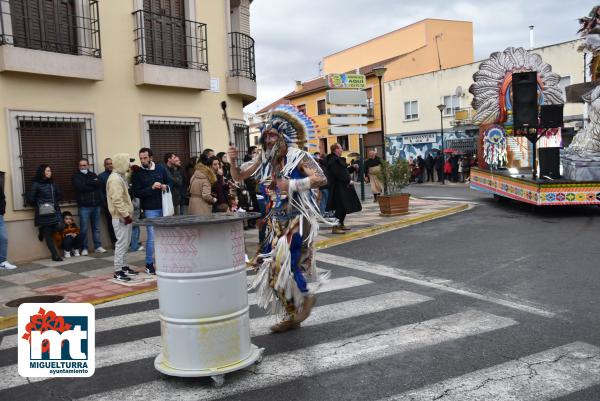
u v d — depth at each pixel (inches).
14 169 373.4
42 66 376.2
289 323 205.6
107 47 423.5
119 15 431.2
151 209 328.2
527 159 738.8
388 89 1566.2
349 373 166.6
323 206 497.0
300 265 202.2
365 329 207.5
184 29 477.1
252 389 157.4
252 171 213.2
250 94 525.7
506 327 204.2
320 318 223.3
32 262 373.7
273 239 199.5
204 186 313.0
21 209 376.8
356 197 443.8
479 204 663.1
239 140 535.8
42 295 282.2
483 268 306.7
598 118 568.4
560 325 204.7
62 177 405.1
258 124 209.3
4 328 239.5
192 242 154.7
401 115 1531.7
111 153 425.4
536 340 189.6
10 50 360.8
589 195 510.9
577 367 165.8
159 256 160.2
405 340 193.8
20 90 376.5
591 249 346.0
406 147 1524.4
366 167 720.3
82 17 405.7
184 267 155.7
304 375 166.1
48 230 372.2
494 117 726.5
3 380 172.4
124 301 274.1
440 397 148.3
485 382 156.9
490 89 725.9
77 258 382.6
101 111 419.2
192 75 465.7
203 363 158.1
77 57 394.3
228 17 510.9
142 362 183.0
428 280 284.7
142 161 329.7
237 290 162.6
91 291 288.7
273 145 201.3
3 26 362.9
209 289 156.8
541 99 732.7
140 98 443.2
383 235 448.1
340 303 245.4
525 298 243.0
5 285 308.2
